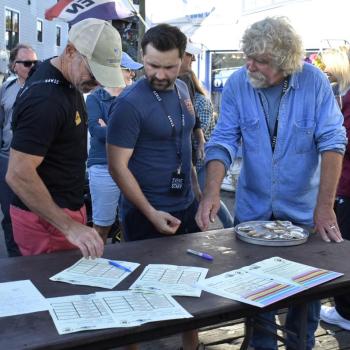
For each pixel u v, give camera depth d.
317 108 2.36
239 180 2.59
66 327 1.42
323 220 2.29
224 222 4.17
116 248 2.12
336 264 1.97
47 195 1.91
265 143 2.39
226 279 1.79
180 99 2.56
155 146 2.48
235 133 2.49
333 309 3.21
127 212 2.61
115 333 1.41
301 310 1.86
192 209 2.68
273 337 2.29
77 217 2.22
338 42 5.95
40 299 1.59
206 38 7.14
